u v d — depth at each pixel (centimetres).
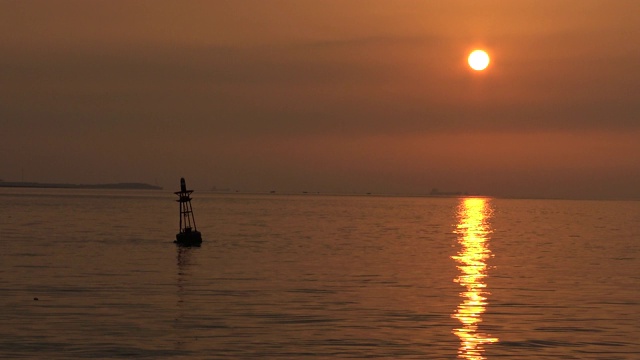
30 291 4959
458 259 7488
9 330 3800
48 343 3559
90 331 3803
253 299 4775
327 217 18062
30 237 9644
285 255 7725
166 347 3525
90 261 6856
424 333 3834
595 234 12194
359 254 7931
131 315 4209
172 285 5347
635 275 6203
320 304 4612
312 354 3431
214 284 5422
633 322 4134
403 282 5622
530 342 3662
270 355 3412
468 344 3622
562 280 5828
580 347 3578
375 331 3869
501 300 4809
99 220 14325
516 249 8900
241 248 8544
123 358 3341
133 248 8294
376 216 19175
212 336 3744
